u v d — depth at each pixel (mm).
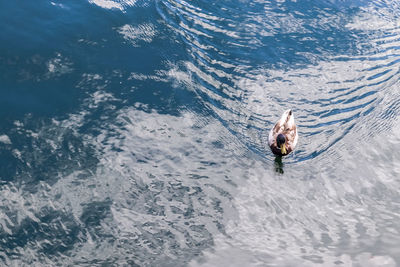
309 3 17562
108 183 10734
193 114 12852
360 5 17859
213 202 10672
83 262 9148
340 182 11562
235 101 13406
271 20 16500
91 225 9805
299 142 12602
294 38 15883
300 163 12016
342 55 15477
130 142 11789
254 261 9500
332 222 10508
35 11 15375
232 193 10953
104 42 14711
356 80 14578
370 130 13070
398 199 11211
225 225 10203
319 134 12836
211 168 11508
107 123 12172
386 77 14781
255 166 11734
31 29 14641
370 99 13961
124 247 9500
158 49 14805
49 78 13156
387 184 11594
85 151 11375
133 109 12688
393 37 16516
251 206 10695
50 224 9719
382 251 9836
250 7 16984
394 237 10203
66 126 11898
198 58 14641
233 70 14375
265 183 11320
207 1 17016
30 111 12117
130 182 10844
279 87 14008
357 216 10695
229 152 11984
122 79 13539
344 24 16797
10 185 10344
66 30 14875
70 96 12734
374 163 12164
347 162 12125
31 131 11617
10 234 9438
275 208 10719
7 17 14906
